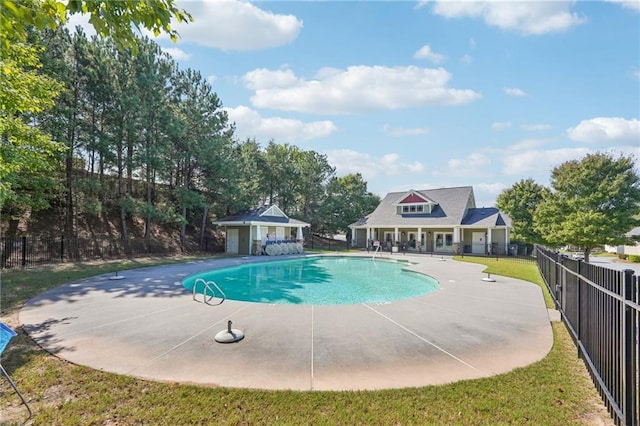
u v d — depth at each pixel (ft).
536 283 38.78
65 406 11.35
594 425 10.52
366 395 12.24
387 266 65.05
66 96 57.52
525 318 23.25
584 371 14.53
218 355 15.96
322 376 13.82
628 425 9.65
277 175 123.75
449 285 37.17
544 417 10.91
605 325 11.99
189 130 79.15
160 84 70.38
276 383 13.12
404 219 103.55
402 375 14.01
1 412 10.96
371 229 110.73
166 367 14.52
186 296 29.71
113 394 12.16
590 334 14.46
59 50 56.80
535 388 12.91
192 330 19.80
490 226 88.02
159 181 85.46
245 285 43.06
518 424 10.55
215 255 75.25
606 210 69.21
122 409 11.21
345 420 10.72
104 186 73.15
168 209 73.72
